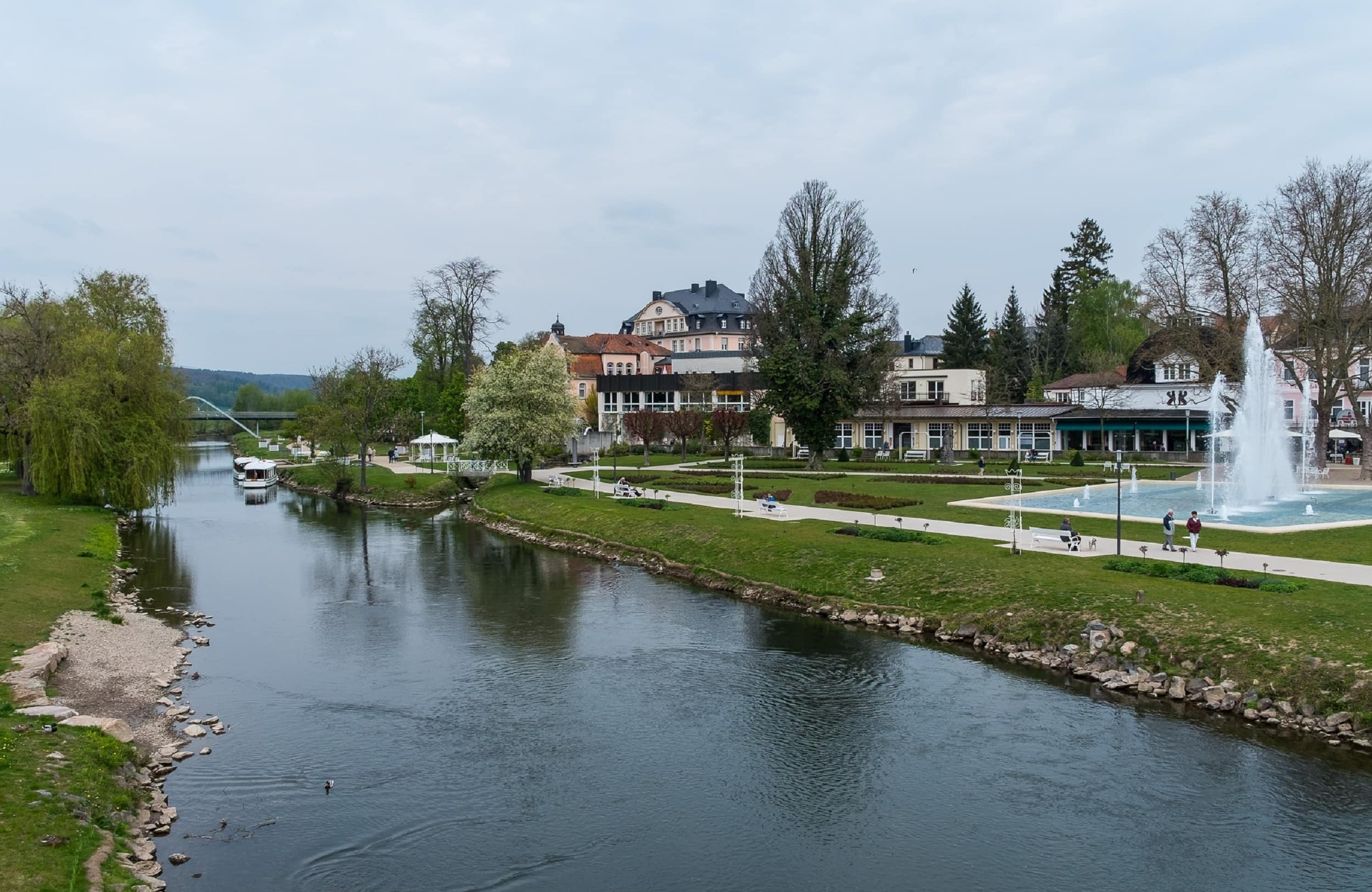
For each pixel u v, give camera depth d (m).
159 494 71.56
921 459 92.38
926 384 105.56
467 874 18.94
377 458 116.94
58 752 21.42
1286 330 72.00
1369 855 19.05
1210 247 71.31
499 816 21.42
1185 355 74.31
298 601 42.69
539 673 31.62
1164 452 88.81
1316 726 24.33
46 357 66.25
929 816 21.17
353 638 36.16
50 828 17.81
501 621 38.62
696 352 129.62
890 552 41.66
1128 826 20.44
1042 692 28.44
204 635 36.59
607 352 131.88
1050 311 142.50
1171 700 27.14
